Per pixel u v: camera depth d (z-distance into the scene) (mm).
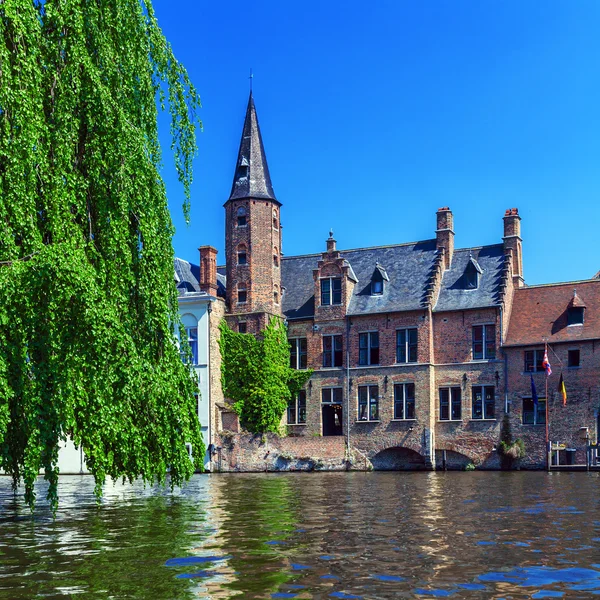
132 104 18031
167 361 17828
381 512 19828
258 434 46438
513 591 10586
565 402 43031
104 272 16219
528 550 13664
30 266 14203
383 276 49406
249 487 29609
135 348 16453
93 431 15719
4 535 15539
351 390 48531
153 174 18016
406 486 29969
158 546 14125
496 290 46312
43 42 16344
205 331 47500
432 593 10469
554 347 44062
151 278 17578
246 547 13992
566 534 15625
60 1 16547
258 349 48281
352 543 14469
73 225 15852
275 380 48406
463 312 46656
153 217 17781
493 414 45250
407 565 12312
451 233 49656
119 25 18078
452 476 37906
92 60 17375
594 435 42344
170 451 17750
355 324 49125
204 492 26828
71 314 14695
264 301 49188
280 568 12086
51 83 16406
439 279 48344
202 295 47781
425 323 47188
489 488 28531
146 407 17406
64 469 43969
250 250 49562
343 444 46594
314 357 49906
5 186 14797
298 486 30281
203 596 10336
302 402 50000
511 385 44938
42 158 15438
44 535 15531
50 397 14594
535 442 43875
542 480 33500
